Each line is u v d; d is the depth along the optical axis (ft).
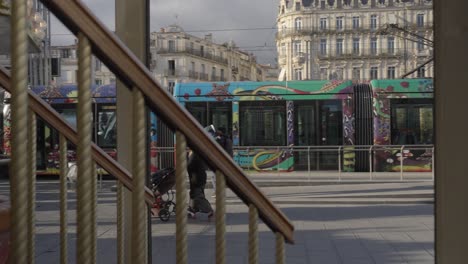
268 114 54.80
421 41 71.82
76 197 6.19
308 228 28.73
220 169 6.66
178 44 276.21
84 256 6.18
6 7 10.77
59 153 10.12
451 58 9.54
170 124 6.51
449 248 9.62
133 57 6.19
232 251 22.61
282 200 40.01
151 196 11.75
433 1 9.83
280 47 278.67
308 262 21.07
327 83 54.60
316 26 268.41
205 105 55.36
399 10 251.60
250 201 6.90
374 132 53.62
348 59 264.11
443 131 9.65
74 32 6.19
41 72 60.75
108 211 34.27
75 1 5.86
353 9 262.47
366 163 52.11
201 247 23.81
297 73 270.46
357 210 35.68
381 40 257.75
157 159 48.73
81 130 6.09
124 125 13.28
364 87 54.75
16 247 5.70
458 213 9.59
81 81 6.03
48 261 20.48
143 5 13.83
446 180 9.63
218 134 36.58
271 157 52.85
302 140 54.34
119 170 10.91
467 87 9.48
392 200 39.29
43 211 33.76
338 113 54.34
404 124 53.52
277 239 7.20
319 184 50.39
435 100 9.78
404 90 53.52
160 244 24.61
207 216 32.37
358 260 21.31
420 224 29.63
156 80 6.31
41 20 14.43
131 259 6.48
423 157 51.29
